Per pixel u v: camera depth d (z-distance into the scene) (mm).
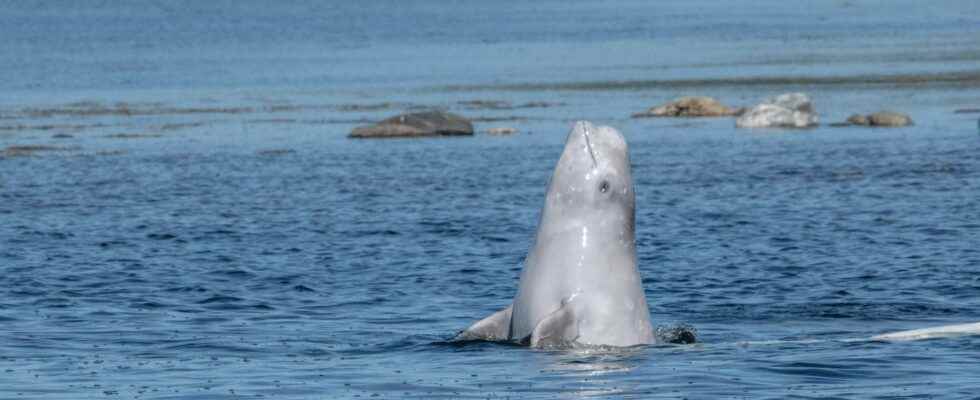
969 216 127000
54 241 119750
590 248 61656
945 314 78062
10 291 90188
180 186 168500
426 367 59812
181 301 85750
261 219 135625
